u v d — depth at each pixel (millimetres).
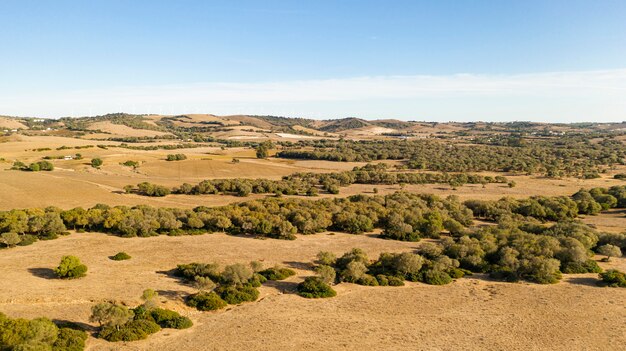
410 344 46125
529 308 57000
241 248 81750
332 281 64312
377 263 73438
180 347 43344
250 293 58281
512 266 70688
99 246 78625
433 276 67562
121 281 60469
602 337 48875
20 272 61938
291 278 66500
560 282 67812
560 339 48219
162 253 76062
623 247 85625
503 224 98375
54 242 80375
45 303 51250
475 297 60938
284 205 113062
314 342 45688
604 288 65000
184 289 59094
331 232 98562
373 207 112188
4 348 37531
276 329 48438
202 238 88188
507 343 47000
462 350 45125
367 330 49250
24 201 110188
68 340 41219
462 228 98062
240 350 43250
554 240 79312
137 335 44375
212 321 50156
